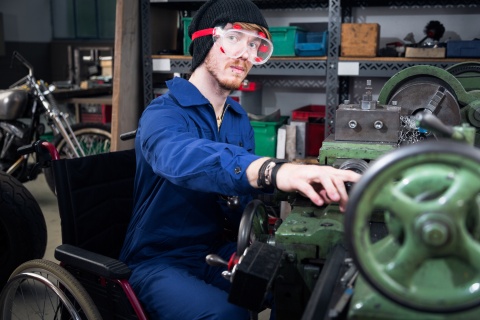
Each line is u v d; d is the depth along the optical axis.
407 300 0.80
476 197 0.86
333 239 1.15
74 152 3.63
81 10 8.91
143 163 1.68
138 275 1.58
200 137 1.65
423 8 3.73
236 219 1.81
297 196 1.37
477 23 3.63
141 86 3.74
